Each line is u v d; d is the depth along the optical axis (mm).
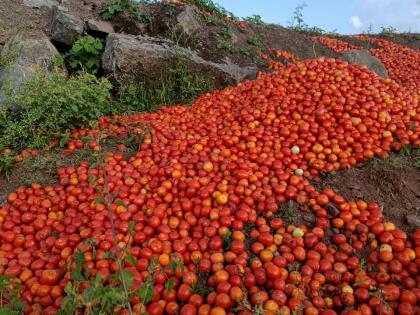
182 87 8828
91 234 4309
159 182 5211
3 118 6398
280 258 3938
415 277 3854
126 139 6512
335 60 7379
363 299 3645
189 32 10406
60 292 3680
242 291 3674
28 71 7672
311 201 4703
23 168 5676
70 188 5102
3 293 3318
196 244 4207
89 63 9102
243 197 4762
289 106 6270
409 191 4945
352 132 5637
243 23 13672
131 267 3826
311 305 3590
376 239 4246
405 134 5668
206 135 6379
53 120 6281
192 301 3629
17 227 4613
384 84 6793
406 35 18500
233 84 9547
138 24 10289
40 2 10320
